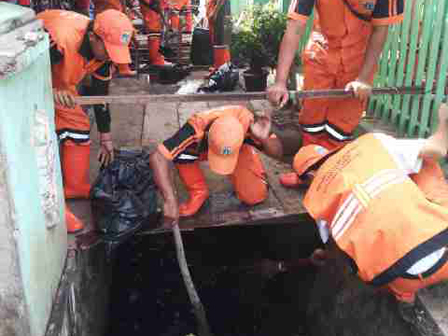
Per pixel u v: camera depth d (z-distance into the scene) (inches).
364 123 175.0
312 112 152.9
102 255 154.4
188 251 186.4
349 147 112.4
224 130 127.5
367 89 138.6
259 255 187.2
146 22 279.9
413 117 158.6
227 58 276.4
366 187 102.0
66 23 134.7
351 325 132.6
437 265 96.0
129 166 136.0
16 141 86.0
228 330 161.5
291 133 187.3
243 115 139.8
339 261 142.9
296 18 135.3
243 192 150.6
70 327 113.3
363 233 98.9
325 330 148.9
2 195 82.7
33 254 94.3
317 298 157.5
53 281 108.6
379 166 104.3
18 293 89.2
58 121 142.6
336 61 144.9
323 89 149.3
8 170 81.8
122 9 261.9
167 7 310.0
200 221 145.7
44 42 103.0
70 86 139.0
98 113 151.2
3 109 80.0
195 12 415.2
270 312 168.4
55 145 113.5
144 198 135.6
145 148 185.0
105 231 131.3
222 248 187.9
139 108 224.7
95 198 132.0
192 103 230.7
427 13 148.7
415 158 105.5
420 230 94.7
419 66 152.5
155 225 142.0
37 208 97.1
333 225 104.7
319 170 115.1
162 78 259.8
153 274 179.2
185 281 141.3
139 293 172.9
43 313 100.2
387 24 134.6
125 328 162.4
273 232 187.0
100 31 131.3
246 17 253.3
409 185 99.4
